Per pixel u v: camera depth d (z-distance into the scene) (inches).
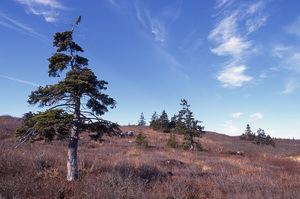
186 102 1438.2
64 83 336.8
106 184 293.1
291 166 672.4
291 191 318.3
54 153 565.6
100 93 374.6
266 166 670.5
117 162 518.9
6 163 370.0
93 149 901.2
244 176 438.6
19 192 250.1
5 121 1414.9
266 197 287.0
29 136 307.0
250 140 2411.4
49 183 297.6
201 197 308.2
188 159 773.9
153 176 413.1
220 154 1155.3
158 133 2021.4
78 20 390.0
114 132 386.9
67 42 369.1
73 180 335.6
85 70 370.3
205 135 2336.4
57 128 315.3
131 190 274.7
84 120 353.7
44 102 336.2
